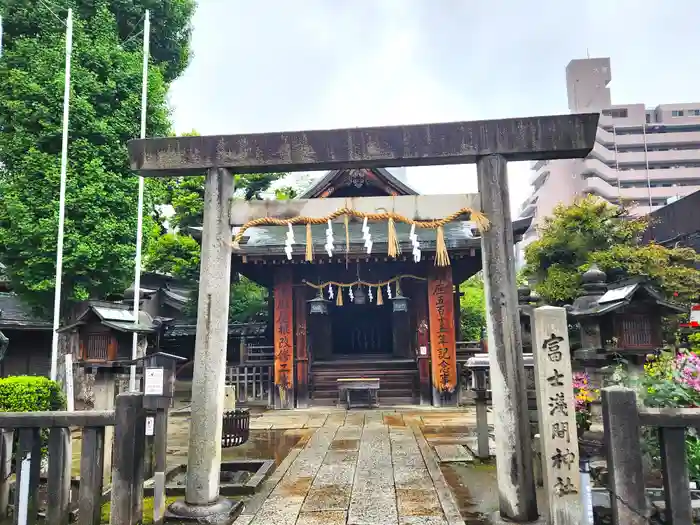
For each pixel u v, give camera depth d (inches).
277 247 533.0
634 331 233.0
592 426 248.8
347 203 216.2
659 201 1738.4
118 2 594.9
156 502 194.7
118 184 515.8
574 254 576.4
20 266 500.7
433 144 208.4
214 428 207.0
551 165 1758.1
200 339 211.2
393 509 206.4
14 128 512.1
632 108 1831.9
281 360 563.8
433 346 557.0
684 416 155.9
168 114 602.9
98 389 285.6
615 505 152.8
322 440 365.1
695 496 180.4
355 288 593.0
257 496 227.0
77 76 511.2
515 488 182.4
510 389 187.9
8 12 546.3
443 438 367.9
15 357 608.1
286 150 216.4
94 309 283.0
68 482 183.9
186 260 823.7
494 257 198.1
